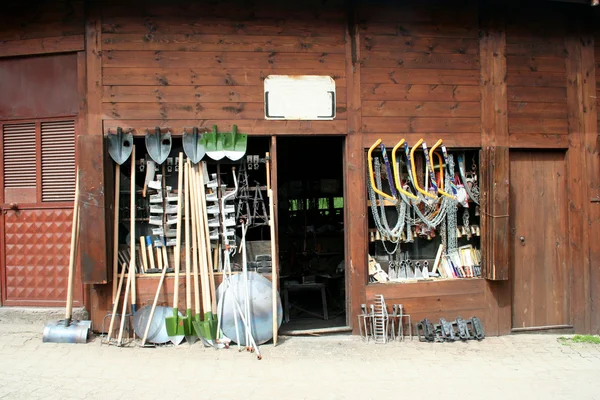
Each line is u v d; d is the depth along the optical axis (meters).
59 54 4.91
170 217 4.86
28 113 4.98
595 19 5.48
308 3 4.98
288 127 4.91
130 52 4.75
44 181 4.98
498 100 5.24
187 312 4.63
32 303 4.94
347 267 5.06
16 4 4.88
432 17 5.17
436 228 5.34
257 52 4.90
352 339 4.90
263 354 4.45
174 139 4.93
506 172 5.12
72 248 4.61
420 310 5.05
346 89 5.01
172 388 3.70
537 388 3.85
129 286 4.68
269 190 4.88
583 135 5.41
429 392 3.74
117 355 4.30
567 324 5.40
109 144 4.70
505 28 5.29
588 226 5.38
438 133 5.14
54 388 3.62
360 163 5.00
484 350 4.72
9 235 5.01
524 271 5.33
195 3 4.84
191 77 4.81
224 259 4.93
